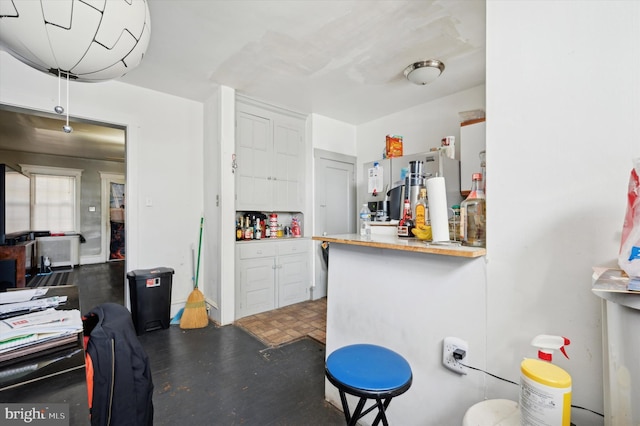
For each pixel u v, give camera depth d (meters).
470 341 1.19
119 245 7.10
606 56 0.90
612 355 0.71
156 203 3.15
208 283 3.35
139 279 2.81
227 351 2.47
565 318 0.96
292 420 1.65
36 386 0.67
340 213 4.35
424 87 3.16
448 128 3.38
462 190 2.77
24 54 1.00
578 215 0.95
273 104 3.60
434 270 1.31
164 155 3.21
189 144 3.38
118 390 0.78
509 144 1.10
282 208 3.77
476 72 2.82
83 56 1.02
